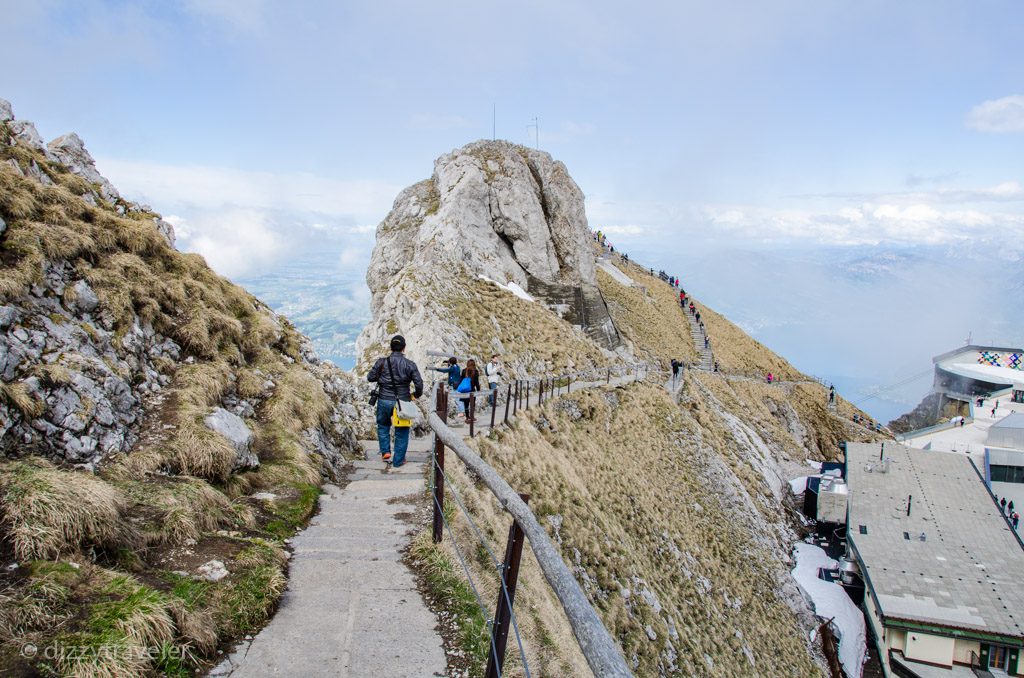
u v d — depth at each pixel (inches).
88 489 234.8
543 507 685.9
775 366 3501.5
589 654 118.6
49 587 187.3
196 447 342.3
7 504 209.2
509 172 2044.8
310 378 563.5
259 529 318.0
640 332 2672.2
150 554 247.0
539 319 1695.4
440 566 296.8
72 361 328.8
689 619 799.7
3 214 380.5
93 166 576.4
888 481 1809.8
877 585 1375.5
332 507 386.6
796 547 1647.4
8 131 497.0
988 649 1233.4
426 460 544.4
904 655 1274.6
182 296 480.7
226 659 204.7
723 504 1429.6
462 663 229.6
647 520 983.6
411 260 1955.0
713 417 2021.4
